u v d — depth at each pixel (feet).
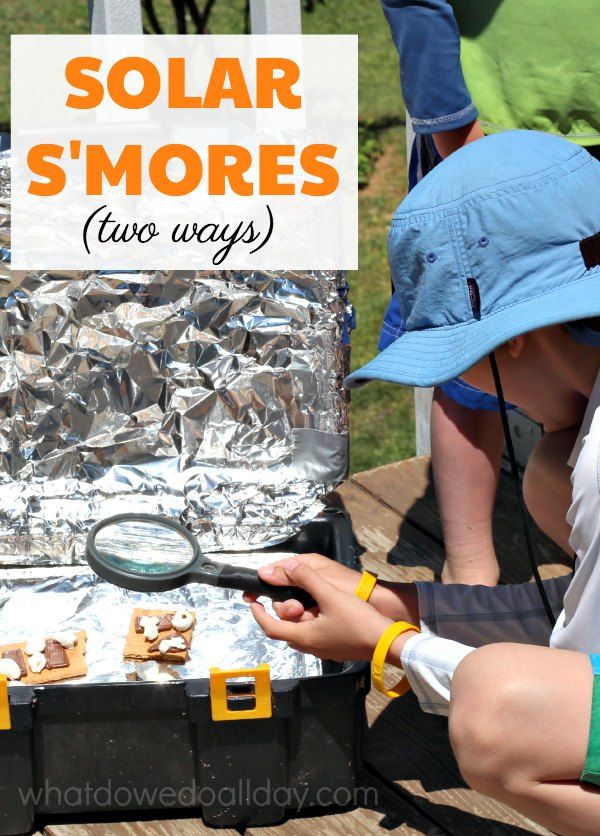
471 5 5.58
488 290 3.64
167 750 4.45
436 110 5.30
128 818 4.66
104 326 5.07
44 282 4.94
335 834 4.57
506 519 6.68
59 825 4.62
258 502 5.36
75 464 5.38
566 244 3.59
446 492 5.63
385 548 6.41
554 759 3.43
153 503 5.35
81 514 5.35
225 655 5.04
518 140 3.81
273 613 5.30
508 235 3.58
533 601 4.54
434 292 3.75
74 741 4.41
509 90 5.58
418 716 5.22
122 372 5.19
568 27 5.33
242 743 4.39
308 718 4.39
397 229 3.83
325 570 4.60
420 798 4.74
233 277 4.99
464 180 3.68
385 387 10.41
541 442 4.96
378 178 13.35
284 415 5.28
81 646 5.00
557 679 3.42
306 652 4.25
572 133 5.59
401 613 4.51
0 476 5.36
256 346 5.13
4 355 5.09
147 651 4.94
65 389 5.20
